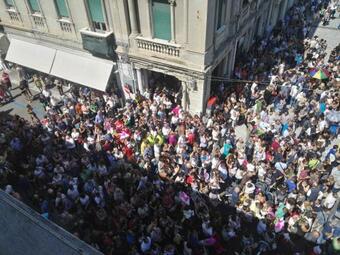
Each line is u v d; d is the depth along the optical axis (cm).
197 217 1450
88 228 1430
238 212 1474
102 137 1795
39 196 1574
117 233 1364
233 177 1656
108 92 2217
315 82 2227
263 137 1781
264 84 2314
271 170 1568
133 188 1536
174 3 1631
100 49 1970
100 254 678
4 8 2289
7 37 2514
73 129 1866
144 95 2136
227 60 2197
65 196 1481
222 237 1380
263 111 1944
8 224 769
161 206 1411
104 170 1623
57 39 2205
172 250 1227
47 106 2225
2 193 827
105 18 1883
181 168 1591
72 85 2355
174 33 1752
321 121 1836
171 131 1833
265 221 1371
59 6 2033
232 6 1920
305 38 2980
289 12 3388
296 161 1597
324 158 1744
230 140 1766
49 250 702
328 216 1423
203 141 1761
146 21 1795
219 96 2144
